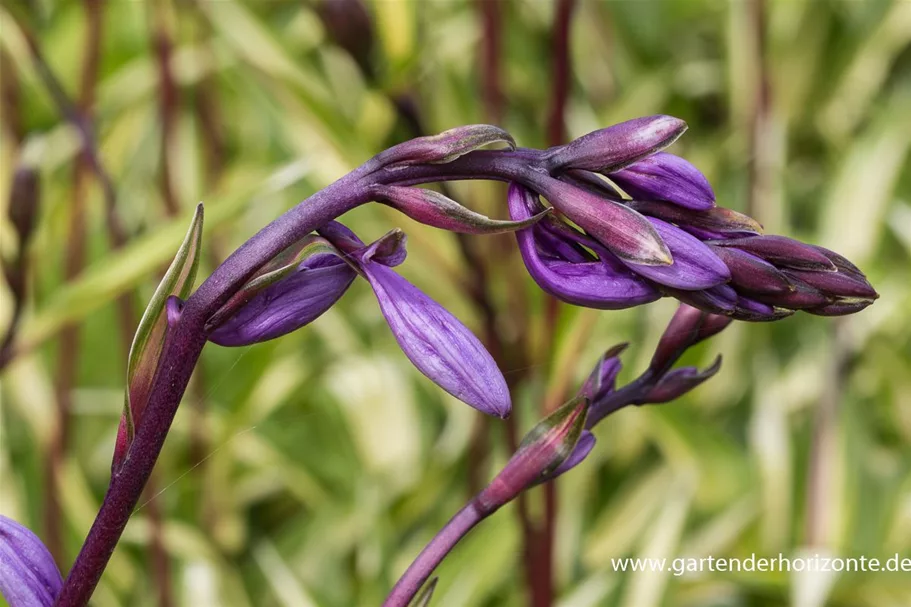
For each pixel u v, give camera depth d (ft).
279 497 3.96
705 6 5.15
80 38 4.01
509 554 3.13
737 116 4.66
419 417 4.10
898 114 4.28
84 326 4.04
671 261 1.76
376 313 4.24
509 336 3.20
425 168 1.78
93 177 3.69
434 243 2.99
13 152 3.41
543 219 1.80
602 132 1.78
